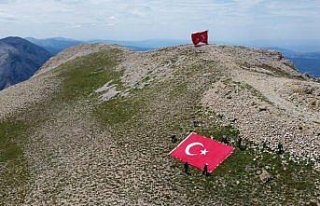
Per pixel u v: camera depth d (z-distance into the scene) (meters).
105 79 94.75
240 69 74.38
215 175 47.19
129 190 46.41
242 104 57.72
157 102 69.12
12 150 69.44
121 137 61.16
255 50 101.81
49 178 54.56
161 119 62.50
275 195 42.94
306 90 60.00
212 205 42.62
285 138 49.34
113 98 79.94
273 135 50.22
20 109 88.19
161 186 46.47
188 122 58.66
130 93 78.88
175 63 84.88
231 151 50.25
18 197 51.59
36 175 57.09
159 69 85.25
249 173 46.41
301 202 41.53
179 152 52.56
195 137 54.59
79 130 69.94
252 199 42.88
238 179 45.94
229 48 97.12
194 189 45.38
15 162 63.97
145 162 52.00
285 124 51.28
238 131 52.97
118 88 84.69
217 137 53.31
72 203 45.88
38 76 120.56
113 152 56.75
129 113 69.62
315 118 53.06
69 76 106.50
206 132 54.91
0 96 103.56
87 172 52.84
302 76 93.44
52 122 78.00
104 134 64.69
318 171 44.66
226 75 69.69
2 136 76.94
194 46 96.38
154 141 56.78
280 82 64.88
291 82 63.47
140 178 48.53
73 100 87.75
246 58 91.56
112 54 118.00
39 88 101.19
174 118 61.22
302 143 48.25
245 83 64.62
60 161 59.41
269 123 52.19
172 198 44.16
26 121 81.50
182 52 90.94
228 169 47.69
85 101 84.75
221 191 44.62
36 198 49.69
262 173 45.66
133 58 104.50
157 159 52.19
